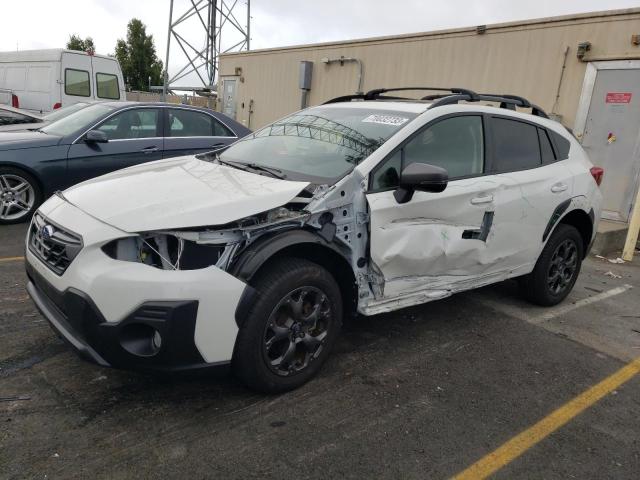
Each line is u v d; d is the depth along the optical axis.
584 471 2.73
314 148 3.78
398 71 11.77
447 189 3.71
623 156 8.44
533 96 9.51
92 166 6.73
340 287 3.46
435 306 4.88
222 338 2.77
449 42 10.71
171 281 2.63
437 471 2.63
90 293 2.62
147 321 2.61
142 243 2.72
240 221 2.83
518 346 4.17
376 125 3.81
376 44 12.16
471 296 5.23
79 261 2.71
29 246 3.25
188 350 2.70
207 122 7.70
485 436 2.95
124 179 3.41
